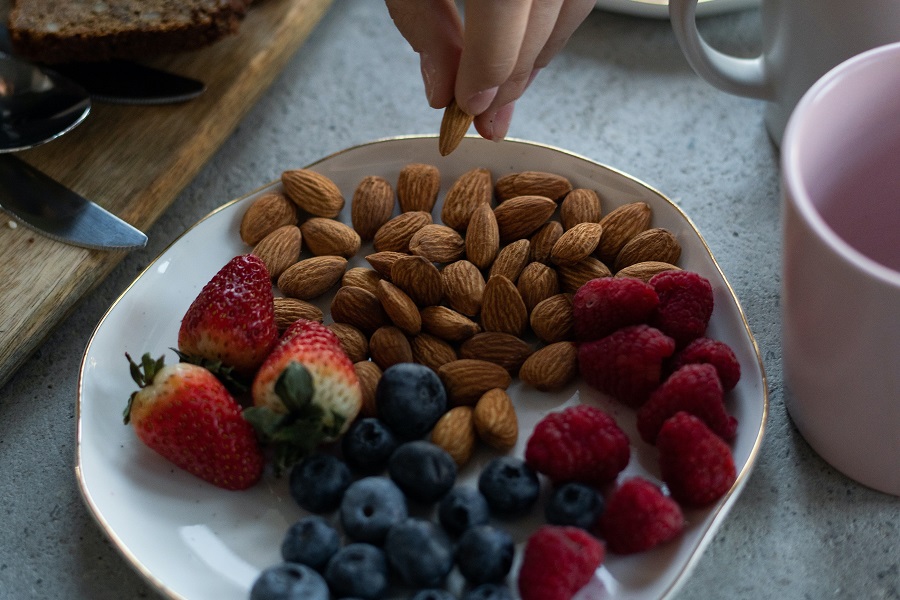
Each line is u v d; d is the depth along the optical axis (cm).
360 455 34
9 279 40
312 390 33
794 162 32
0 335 38
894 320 30
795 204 31
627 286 35
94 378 37
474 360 36
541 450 33
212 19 44
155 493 35
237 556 34
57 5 46
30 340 39
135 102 45
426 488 33
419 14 35
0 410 39
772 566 34
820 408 34
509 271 38
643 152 45
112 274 42
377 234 40
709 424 33
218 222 40
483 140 41
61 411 39
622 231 39
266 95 48
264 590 31
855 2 36
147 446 35
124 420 35
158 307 39
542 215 39
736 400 35
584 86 48
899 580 34
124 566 35
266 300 36
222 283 36
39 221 41
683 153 45
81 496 36
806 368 34
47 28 44
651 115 47
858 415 33
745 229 42
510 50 33
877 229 37
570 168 41
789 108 42
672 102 47
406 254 39
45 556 36
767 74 42
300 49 50
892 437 33
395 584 33
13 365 39
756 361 35
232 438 34
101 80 46
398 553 32
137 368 35
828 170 34
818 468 36
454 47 36
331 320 39
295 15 48
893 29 37
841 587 34
